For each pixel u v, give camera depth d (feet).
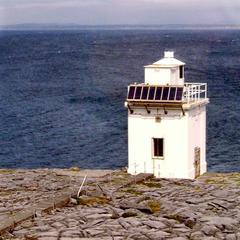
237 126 258.98
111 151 219.20
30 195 104.78
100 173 135.64
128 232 80.38
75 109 321.52
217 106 314.55
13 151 224.94
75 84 448.24
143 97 130.31
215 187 109.91
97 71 560.20
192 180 120.98
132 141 133.28
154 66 133.90
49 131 260.21
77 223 84.69
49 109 323.98
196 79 461.37
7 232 81.41
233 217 87.20
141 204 92.32
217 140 232.73
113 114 299.99
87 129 261.65
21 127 271.08
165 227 82.64
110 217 87.51
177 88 128.88
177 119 128.98
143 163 132.57
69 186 113.50
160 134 130.62
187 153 129.39
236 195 101.24
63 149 225.35
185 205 93.81
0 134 255.70
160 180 120.88
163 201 95.96
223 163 197.77
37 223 85.05
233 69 558.97
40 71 579.89
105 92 390.42
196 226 82.64
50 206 93.25
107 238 77.87
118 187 110.83
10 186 116.78
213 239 77.71
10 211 91.66
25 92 407.23
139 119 132.05
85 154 216.33
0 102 357.41
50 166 201.87
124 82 453.58
